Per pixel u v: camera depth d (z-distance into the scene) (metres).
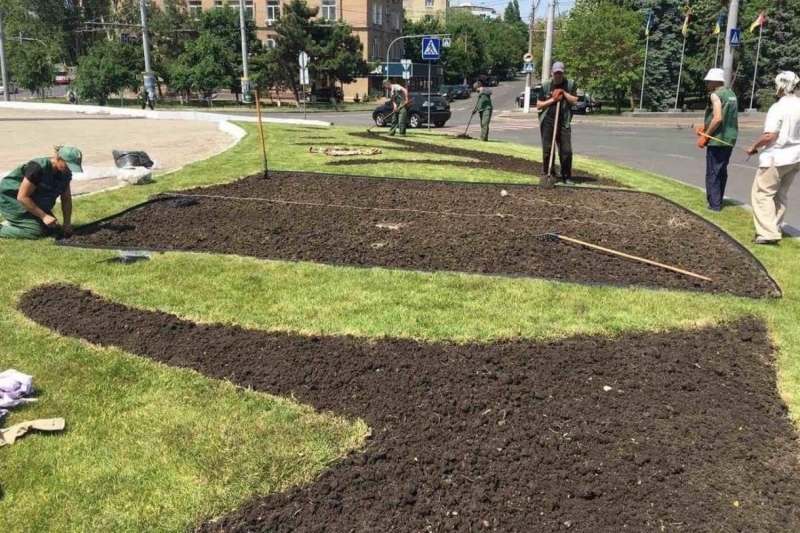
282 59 52.69
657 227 7.91
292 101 60.72
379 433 3.48
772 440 3.49
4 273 5.94
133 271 6.04
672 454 3.32
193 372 4.12
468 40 90.75
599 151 19.11
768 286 5.83
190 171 11.88
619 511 2.90
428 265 6.25
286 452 3.28
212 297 5.40
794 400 3.90
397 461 3.24
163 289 5.58
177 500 2.91
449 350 4.44
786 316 5.15
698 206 9.42
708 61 45.22
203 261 6.32
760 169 7.26
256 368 4.20
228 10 55.97
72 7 70.00
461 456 3.28
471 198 9.49
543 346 4.52
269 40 60.41
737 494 3.04
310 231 7.45
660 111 43.97
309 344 4.52
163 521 2.79
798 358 4.45
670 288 5.72
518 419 3.62
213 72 50.19
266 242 7.00
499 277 5.88
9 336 4.62
